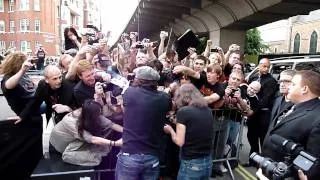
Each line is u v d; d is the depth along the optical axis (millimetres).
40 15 46500
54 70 3973
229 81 4586
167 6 17328
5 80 3963
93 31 5277
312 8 11844
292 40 43188
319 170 1902
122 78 4090
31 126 4156
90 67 3787
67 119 3699
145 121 3021
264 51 29453
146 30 30594
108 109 3846
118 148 3811
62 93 4066
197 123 3174
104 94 3812
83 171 3447
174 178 4469
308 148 2158
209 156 3277
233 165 5082
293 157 2100
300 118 2279
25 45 46688
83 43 5203
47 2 46906
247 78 6285
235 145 5168
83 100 3822
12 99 4000
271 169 2133
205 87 4422
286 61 6285
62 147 3783
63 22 53594
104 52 4773
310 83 2322
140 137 3016
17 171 4145
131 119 3051
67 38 5719
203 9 16078
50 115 4426
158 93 3162
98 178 3654
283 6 11469
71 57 4723
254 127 5297
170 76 4715
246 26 16047
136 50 5406
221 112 4559
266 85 5113
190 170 3189
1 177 4078
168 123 3875
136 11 19375
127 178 3039
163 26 26406
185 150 3229
